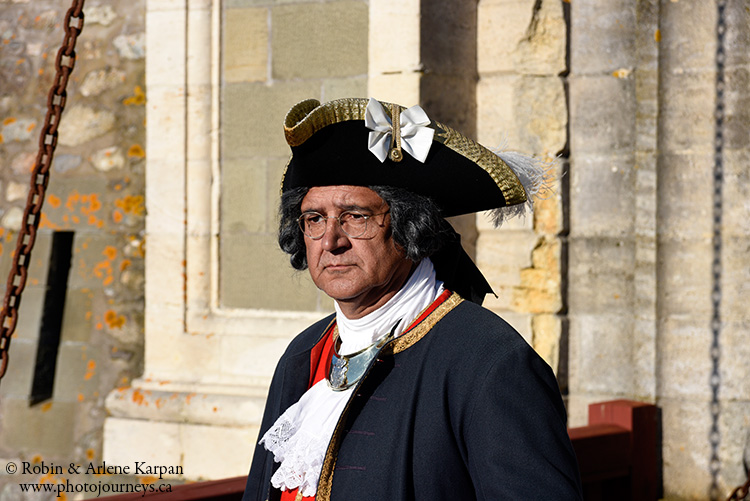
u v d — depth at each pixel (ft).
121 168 16.76
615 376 14.64
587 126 14.83
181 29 15.55
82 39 17.16
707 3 13.98
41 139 10.12
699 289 13.98
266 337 14.96
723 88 13.89
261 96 15.12
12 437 16.79
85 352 16.75
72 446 16.51
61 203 17.07
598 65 14.74
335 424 5.37
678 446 14.03
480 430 4.76
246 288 15.34
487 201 5.53
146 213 15.98
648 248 14.34
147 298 15.85
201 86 15.52
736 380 13.78
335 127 5.30
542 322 14.85
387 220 5.37
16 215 17.33
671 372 14.14
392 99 13.97
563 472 4.66
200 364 15.44
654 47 14.37
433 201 5.48
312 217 5.52
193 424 14.96
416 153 5.25
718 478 13.79
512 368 4.85
